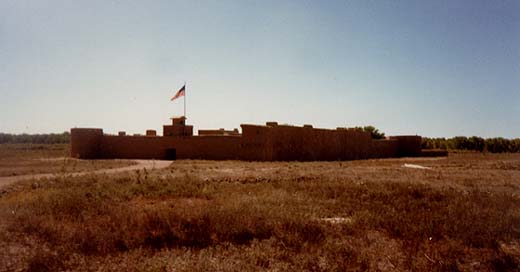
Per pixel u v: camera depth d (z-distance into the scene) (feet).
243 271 17.28
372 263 19.29
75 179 49.73
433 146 255.50
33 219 24.44
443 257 19.94
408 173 65.05
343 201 35.96
